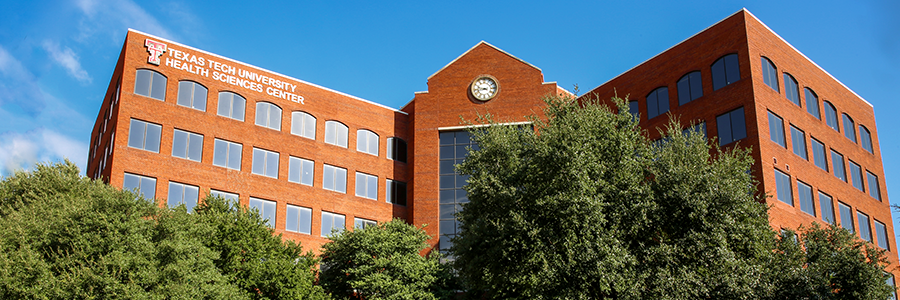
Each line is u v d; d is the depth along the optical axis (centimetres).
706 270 2955
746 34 4712
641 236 3038
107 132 5075
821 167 5022
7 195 4059
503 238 3092
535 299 2928
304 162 5478
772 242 3303
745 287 2881
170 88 4994
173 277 3238
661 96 5253
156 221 3500
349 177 5672
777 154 4588
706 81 4919
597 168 3052
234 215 4103
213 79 5212
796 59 5134
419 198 5734
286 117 5491
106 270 3053
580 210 2928
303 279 3984
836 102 5472
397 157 6022
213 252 3581
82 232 3238
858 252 3581
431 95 6016
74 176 4209
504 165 3350
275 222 5172
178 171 4859
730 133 4669
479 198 3303
